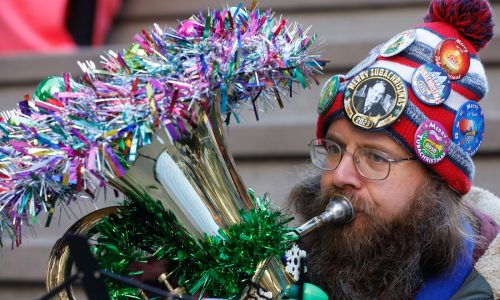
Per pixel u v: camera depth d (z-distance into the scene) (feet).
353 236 6.63
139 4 17.28
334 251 6.80
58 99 5.14
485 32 6.83
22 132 5.16
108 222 5.93
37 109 5.21
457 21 6.77
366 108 6.49
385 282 6.62
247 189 6.01
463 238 6.71
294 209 7.64
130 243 6.03
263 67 5.59
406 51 6.62
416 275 6.70
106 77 5.29
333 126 6.80
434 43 6.66
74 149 4.94
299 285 5.26
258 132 12.96
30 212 5.14
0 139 5.24
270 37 5.69
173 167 5.36
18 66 15.10
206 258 5.74
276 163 12.93
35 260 12.37
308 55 6.05
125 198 6.17
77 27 16.69
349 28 15.64
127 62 5.33
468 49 6.79
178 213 5.56
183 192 5.45
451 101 6.61
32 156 5.03
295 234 6.12
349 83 6.64
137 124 4.98
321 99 6.95
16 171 5.06
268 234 5.66
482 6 6.72
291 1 16.01
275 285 5.81
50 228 12.83
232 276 5.69
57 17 16.35
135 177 5.38
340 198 6.63
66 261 5.70
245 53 5.51
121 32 17.24
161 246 5.96
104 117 5.01
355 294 6.69
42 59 15.02
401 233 6.58
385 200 6.55
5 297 12.53
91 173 4.96
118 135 4.95
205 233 5.59
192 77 5.19
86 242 4.59
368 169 6.58
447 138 6.58
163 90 5.08
